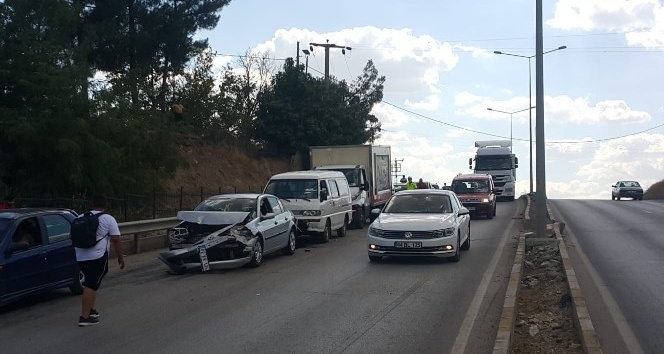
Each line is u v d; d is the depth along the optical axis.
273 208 16.58
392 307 10.18
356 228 25.62
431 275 13.31
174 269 13.91
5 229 10.34
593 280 12.48
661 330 8.62
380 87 51.53
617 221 27.42
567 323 9.02
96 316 9.24
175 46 32.19
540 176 18.50
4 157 17.97
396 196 16.91
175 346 7.96
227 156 36.09
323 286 12.14
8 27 19.12
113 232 9.38
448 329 8.76
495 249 17.64
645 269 13.85
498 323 9.06
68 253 11.34
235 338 8.33
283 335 8.46
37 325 9.27
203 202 15.95
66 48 20.47
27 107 18.44
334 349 7.79
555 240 17.80
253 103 41.94
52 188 18.62
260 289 11.91
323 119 40.06
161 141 22.62
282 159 40.72
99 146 18.98
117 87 23.03
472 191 29.59
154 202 20.92
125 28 31.50
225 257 14.36
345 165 26.52
